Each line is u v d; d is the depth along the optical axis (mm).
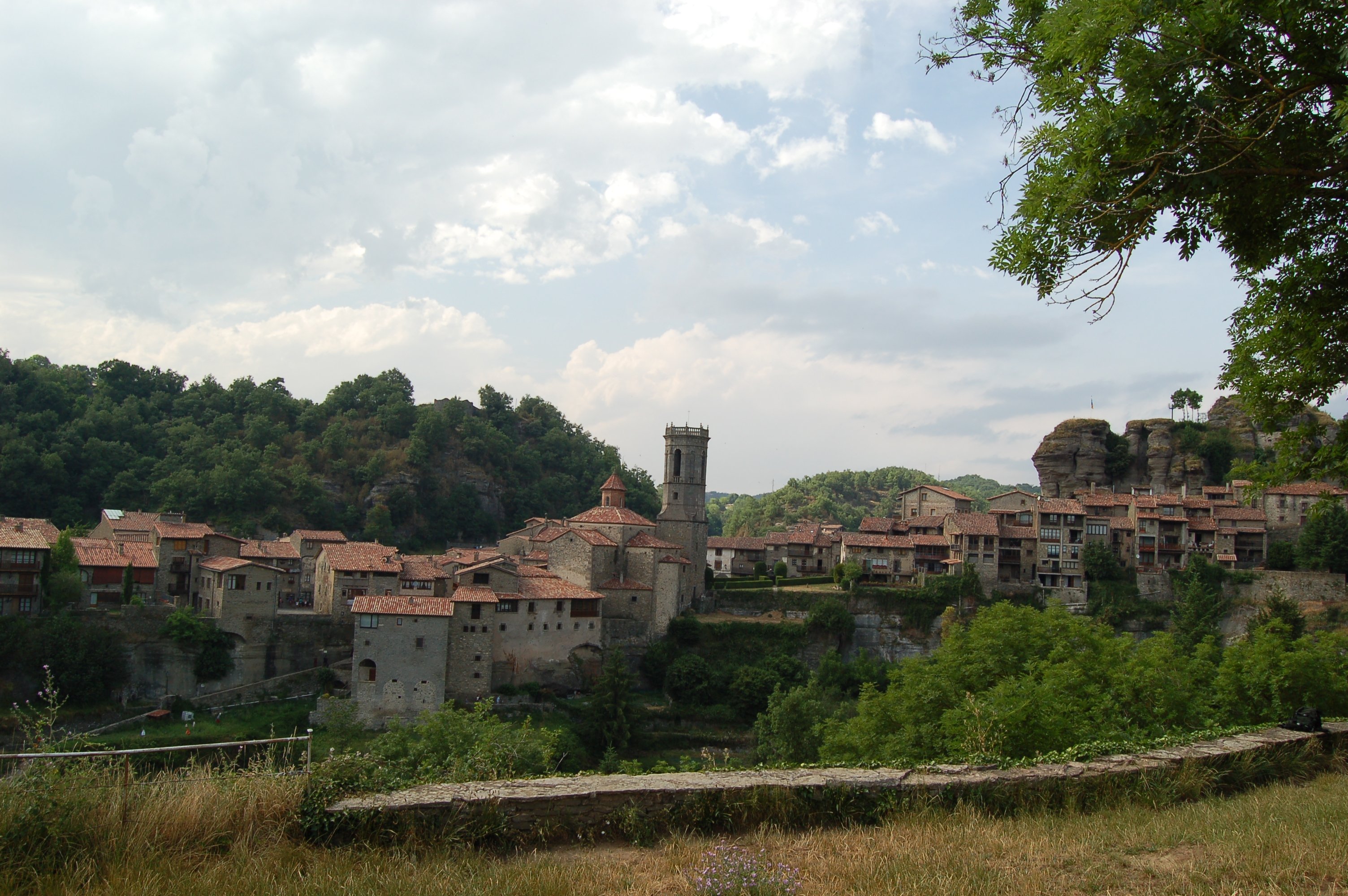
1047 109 18484
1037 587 117062
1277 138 17453
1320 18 16266
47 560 78188
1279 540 124125
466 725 38625
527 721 37562
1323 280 21625
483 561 92875
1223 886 14664
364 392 193625
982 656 40188
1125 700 35781
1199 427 151375
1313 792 21547
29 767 16328
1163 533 121500
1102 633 44875
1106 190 18219
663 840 17406
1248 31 16609
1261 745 24141
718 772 20078
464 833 16719
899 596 109438
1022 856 16422
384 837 16391
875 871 15453
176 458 148875
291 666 84625
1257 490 26375
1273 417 24516
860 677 93875
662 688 94938
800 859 16312
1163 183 18234
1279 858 15852
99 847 15062
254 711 76312
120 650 75938
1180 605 109812
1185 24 16250
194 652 78750
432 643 78625
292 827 16406
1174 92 17047
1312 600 111125
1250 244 20234
